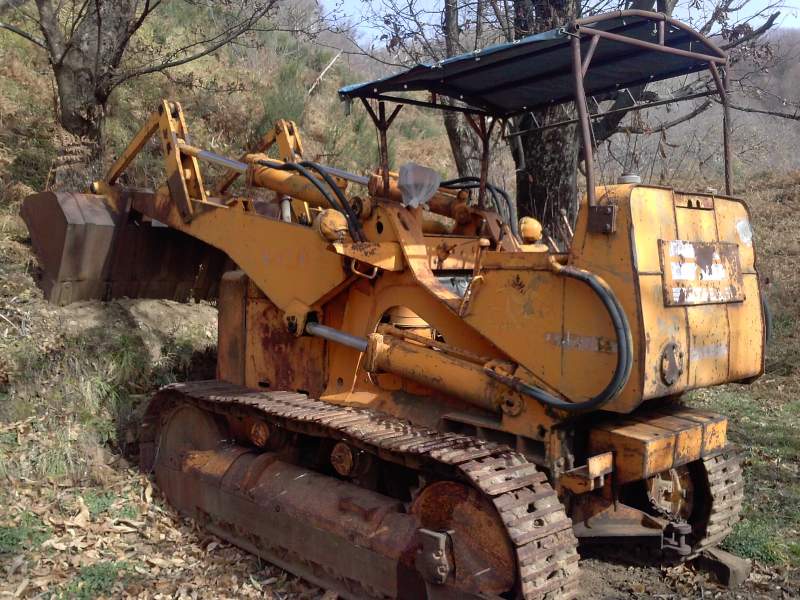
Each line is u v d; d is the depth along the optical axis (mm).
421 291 4379
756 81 9016
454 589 3680
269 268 5066
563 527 3568
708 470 4457
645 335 3418
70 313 6727
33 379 6160
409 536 3904
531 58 4312
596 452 3893
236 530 4891
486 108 5324
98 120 8516
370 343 4438
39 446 5738
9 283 6781
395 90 4711
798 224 13883
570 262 3621
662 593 4352
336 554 4227
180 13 14031
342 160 12867
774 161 17156
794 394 8406
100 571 4516
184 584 4441
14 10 11211
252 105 12312
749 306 4137
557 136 7492
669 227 3660
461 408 4219
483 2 8148
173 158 5875
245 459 4973
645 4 7402
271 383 5277
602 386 3525
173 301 7363
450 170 14828
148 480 5676
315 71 15992
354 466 4336
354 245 4434
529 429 3824
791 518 5301
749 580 4516
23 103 9953
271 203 6914
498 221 5254
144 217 6523
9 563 4520
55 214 6547
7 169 8812
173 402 5656
